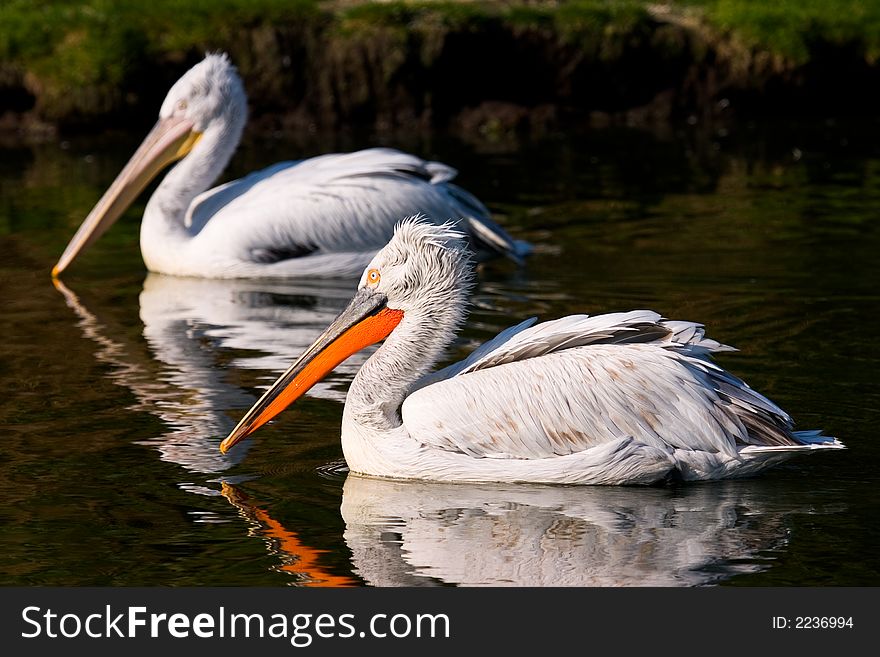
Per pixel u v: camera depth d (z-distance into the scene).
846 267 16.62
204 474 10.36
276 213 17.52
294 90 26.89
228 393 12.30
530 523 9.41
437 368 12.78
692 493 9.98
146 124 26.59
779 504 9.69
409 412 10.41
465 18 27.17
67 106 25.97
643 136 26.44
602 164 23.73
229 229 17.39
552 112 27.77
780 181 22.17
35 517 9.48
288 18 26.94
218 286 16.94
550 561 8.77
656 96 28.27
